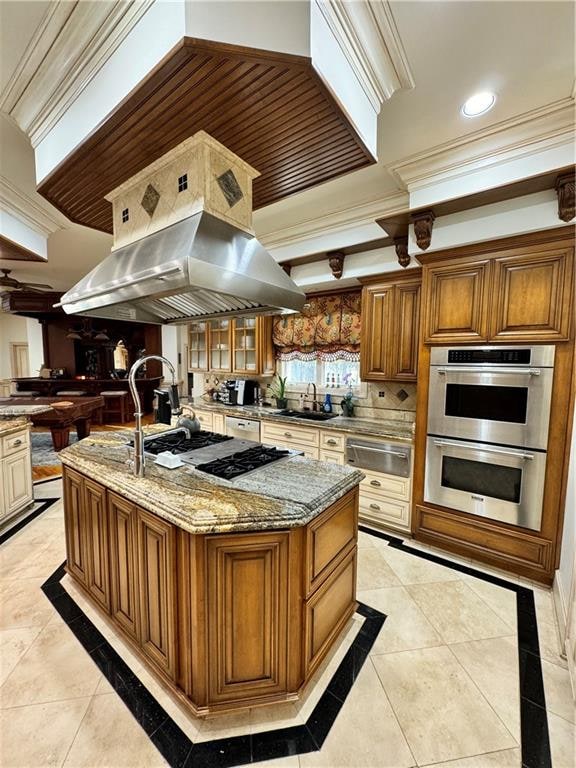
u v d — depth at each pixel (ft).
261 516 4.42
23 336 32.55
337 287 12.47
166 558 4.74
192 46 3.59
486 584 7.59
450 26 4.67
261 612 4.62
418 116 6.49
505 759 4.25
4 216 9.16
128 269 5.59
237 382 15.35
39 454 17.42
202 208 5.42
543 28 4.67
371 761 4.21
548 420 7.30
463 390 8.38
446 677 5.35
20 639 5.95
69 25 4.68
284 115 4.76
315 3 3.87
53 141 6.16
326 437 11.12
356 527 6.27
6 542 9.21
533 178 6.43
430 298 8.69
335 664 5.55
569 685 5.23
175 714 4.72
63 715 4.67
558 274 7.04
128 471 5.93
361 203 9.85
